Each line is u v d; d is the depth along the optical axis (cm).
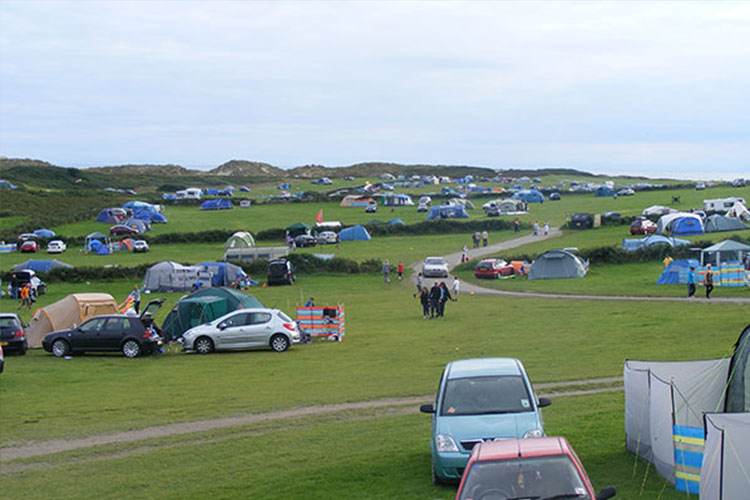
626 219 9919
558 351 2948
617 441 1559
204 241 9869
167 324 3847
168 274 6438
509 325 3831
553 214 12188
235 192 19000
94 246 9081
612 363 2611
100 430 2016
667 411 1297
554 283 5909
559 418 1800
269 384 2570
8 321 3462
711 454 1117
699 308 4038
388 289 6206
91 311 3794
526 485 911
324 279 6931
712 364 1500
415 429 1816
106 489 1483
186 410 2211
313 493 1353
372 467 1500
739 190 14438
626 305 4388
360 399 2250
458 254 8300
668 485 1278
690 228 8619
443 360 2892
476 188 17300
